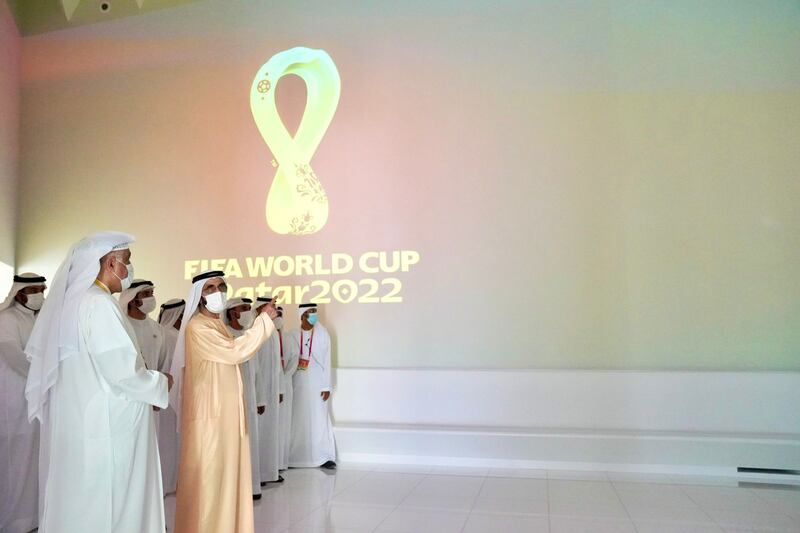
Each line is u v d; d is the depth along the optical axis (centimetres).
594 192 593
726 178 570
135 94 714
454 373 600
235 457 339
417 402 606
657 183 581
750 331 557
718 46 579
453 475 539
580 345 586
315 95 666
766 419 538
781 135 563
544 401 579
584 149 598
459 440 573
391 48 648
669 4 590
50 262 718
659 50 589
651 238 579
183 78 704
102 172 715
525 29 618
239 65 690
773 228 559
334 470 568
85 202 716
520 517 423
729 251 565
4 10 720
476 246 614
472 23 630
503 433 564
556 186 601
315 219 656
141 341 474
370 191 643
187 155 695
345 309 640
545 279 598
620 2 600
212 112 693
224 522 331
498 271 608
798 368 547
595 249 589
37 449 432
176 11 712
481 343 607
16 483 419
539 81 612
